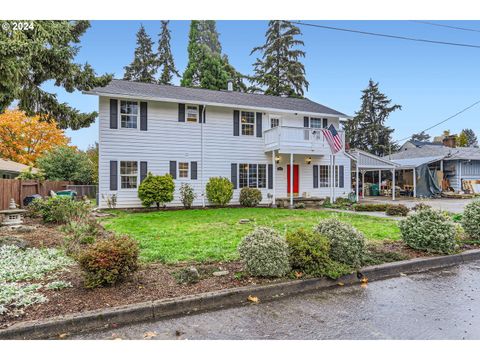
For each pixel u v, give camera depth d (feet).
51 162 76.95
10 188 38.50
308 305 11.49
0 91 24.06
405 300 11.94
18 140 85.76
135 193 44.75
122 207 43.86
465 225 21.99
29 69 29.60
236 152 51.03
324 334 9.30
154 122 45.88
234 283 12.85
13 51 22.39
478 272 15.89
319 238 14.82
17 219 27.07
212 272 14.30
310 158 56.13
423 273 15.79
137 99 44.75
